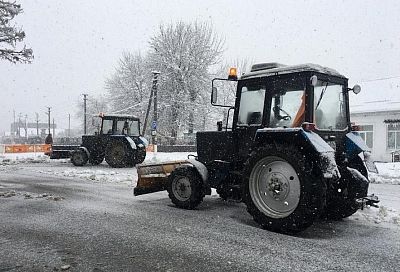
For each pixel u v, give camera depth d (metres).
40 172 12.66
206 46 35.41
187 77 34.41
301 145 4.98
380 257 4.02
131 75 38.41
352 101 22.55
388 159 20.20
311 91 5.27
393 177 12.32
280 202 5.13
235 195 6.27
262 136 5.42
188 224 5.31
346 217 5.89
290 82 5.50
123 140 15.05
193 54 34.94
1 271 3.46
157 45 35.72
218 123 6.75
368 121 21.09
